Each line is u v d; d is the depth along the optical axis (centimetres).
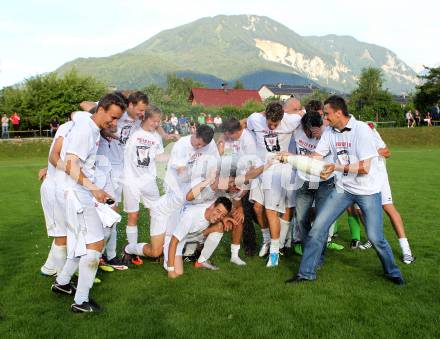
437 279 539
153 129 704
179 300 483
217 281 544
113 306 468
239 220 606
